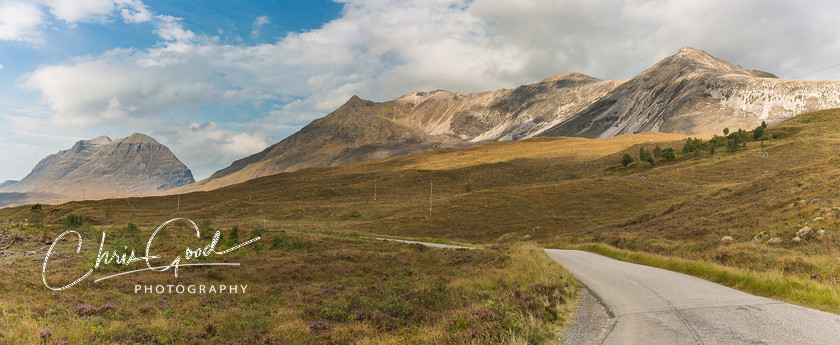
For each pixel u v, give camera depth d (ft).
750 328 29.17
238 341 35.47
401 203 386.73
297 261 97.96
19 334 31.07
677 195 305.73
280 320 42.42
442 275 76.02
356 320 41.14
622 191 337.72
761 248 71.41
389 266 96.68
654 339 27.86
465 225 277.23
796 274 52.75
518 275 60.08
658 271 65.82
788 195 119.24
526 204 319.88
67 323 36.27
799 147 393.70
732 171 363.76
